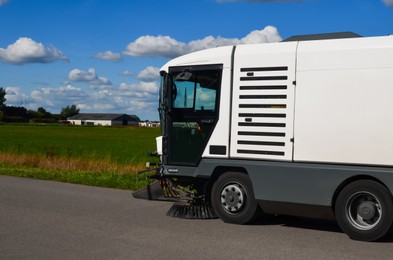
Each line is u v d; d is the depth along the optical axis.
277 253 6.60
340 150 7.57
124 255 6.40
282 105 8.05
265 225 8.55
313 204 7.74
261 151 8.24
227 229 8.14
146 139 58.91
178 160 9.09
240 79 8.45
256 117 8.29
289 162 8.00
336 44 7.72
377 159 7.29
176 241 7.21
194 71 8.88
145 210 9.87
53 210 9.70
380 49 7.32
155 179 9.93
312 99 7.81
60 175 16.14
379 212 7.28
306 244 7.16
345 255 6.55
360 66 7.46
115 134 78.31
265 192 8.16
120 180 14.74
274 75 8.14
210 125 8.72
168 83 9.15
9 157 21.61
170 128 9.17
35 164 20.20
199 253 6.54
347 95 7.54
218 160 8.63
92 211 9.66
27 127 110.50
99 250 6.65
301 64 7.91
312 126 7.80
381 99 7.29
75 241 7.14
